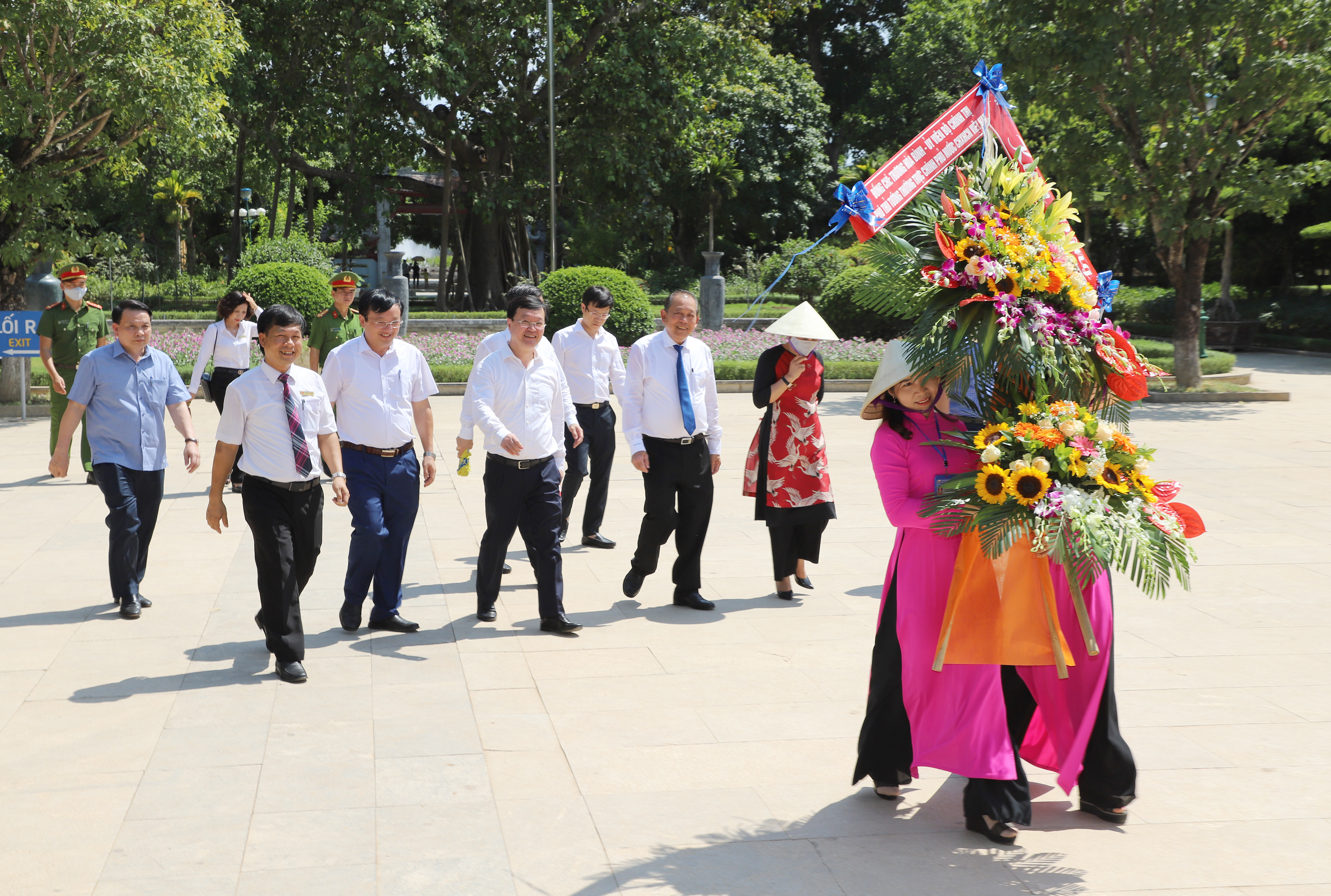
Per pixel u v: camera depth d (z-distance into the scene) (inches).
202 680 193.9
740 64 1143.0
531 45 1102.4
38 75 557.3
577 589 259.4
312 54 1111.6
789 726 175.0
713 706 183.8
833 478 403.2
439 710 180.9
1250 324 1086.4
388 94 1114.1
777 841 137.4
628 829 140.4
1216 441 496.7
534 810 145.4
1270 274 1270.9
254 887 125.0
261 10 1040.2
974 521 132.3
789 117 1569.9
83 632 221.1
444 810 144.9
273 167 1414.9
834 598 252.1
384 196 1210.0
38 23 507.2
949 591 140.9
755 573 275.7
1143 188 648.4
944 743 139.5
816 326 238.1
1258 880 127.6
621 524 331.3
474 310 1280.8
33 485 378.6
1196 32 592.4
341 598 248.5
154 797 147.9
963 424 145.9
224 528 313.3
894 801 149.3
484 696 187.6
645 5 1093.1
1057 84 635.5
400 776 155.2
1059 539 130.0
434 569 276.8
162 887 124.7
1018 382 142.6
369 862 131.0
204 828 139.1
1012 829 136.6
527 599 250.2
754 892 125.2
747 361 745.0
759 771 158.7
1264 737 171.0
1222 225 635.5
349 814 143.5
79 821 140.9
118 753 162.4
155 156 1154.0
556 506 225.1
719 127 1240.8
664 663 205.8
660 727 174.4
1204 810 146.3
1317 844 136.6
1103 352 141.4
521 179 1182.3
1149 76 603.2
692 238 1681.8
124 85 534.3
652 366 235.1
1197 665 205.3
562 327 866.1
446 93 1035.3
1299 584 261.6
